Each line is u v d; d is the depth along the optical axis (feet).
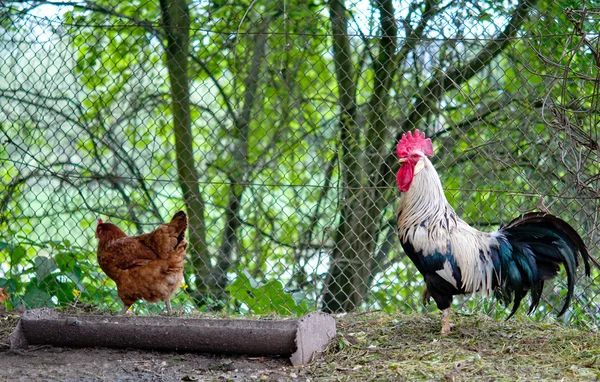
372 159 24.63
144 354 13.84
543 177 18.25
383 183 24.50
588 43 14.02
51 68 25.34
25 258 19.33
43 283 18.80
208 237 26.84
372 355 13.48
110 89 26.61
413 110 21.72
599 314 17.20
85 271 19.25
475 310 17.75
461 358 13.08
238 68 25.05
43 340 14.15
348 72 24.29
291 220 25.48
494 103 21.91
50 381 12.10
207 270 21.75
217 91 29.73
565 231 14.39
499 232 15.03
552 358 13.21
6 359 13.43
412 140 15.11
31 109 24.12
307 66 26.37
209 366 13.12
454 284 14.42
